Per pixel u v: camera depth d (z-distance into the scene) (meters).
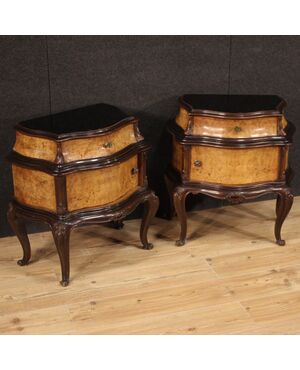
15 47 2.79
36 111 2.92
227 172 2.82
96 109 2.84
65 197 2.54
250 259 2.89
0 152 2.93
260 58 3.17
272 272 2.79
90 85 2.96
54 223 2.57
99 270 2.81
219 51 3.10
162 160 3.22
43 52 2.83
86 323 2.45
